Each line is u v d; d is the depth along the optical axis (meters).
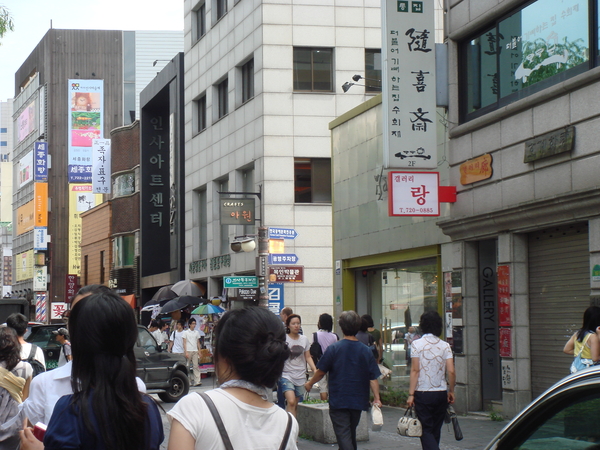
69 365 3.82
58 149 74.81
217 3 33.78
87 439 2.92
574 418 2.94
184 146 38.00
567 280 12.00
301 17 29.16
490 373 14.31
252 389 3.03
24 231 82.88
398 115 13.84
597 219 10.91
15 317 8.00
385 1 13.84
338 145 19.94
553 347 12.30
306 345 11.62
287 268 22.72
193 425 2.91
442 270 15.21
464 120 14.73
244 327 3.06
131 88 77.06
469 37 14.66
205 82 34.44
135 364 3.12
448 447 10.78
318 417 11.73
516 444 3.20
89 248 55.62
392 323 17.73
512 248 12.96
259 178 29.11
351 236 19.14
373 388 8.89
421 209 14.20
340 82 29.20
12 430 5.85
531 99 12.37
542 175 12.24
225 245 32.75
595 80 11.10
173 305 29.97
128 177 47.62
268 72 28.92
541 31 12.60
